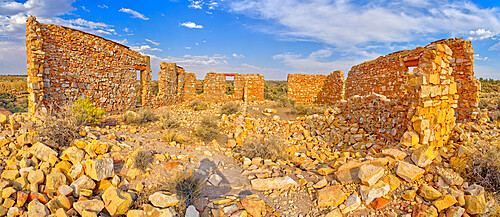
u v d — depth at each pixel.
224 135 11.58
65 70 11.96
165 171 5.46
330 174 5.70
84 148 5.41
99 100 14.27
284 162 7.20
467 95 11.17
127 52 16.95
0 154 4.99
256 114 16.45
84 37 13.15
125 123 12.09
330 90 23.88
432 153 5.39
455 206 4.21
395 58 13.52
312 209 4.48
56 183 4.25
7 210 3.69
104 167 4.71
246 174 5.99
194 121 13.39
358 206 4.45
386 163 5.44
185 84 26.30
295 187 5.26
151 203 4.24
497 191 4.60
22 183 4.16
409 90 6.89
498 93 31.86
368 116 9.92
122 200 4.06
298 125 12.70
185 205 4.24
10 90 23.88
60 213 3.70
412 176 4.88
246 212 4.28
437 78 6.81
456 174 4.98
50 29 11.21
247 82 25.11
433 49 6.65
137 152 5.51
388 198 4.57
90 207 3.92
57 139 5.49
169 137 8.95
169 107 20.12
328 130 11.24
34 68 10.23
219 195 4.91
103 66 14.59
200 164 6.41
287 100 21.77
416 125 6.44
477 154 5.27
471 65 11.07
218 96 25.33
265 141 8.74
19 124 6.11
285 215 4.38
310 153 8.59
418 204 4.32
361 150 8.55
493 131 8.58
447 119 7.46
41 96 10.45
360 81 19.16
